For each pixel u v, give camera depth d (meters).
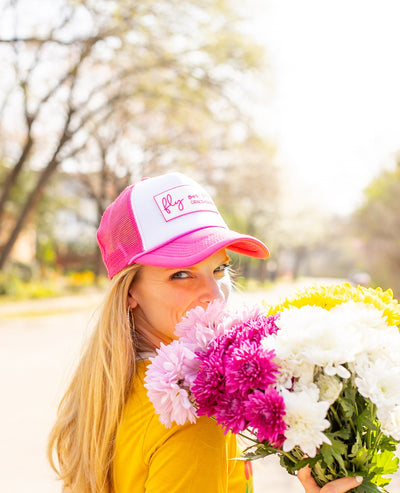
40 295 23.50
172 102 17.50
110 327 1.25
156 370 1.01
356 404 0.95
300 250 75.81
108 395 1.19
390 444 1.01
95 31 14.98
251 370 0.90
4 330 13.55
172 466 1.03
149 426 1.10
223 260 1.35
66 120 17.91
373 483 0.98
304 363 0.91
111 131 25.39
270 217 45.97
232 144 23.16
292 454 1.00
